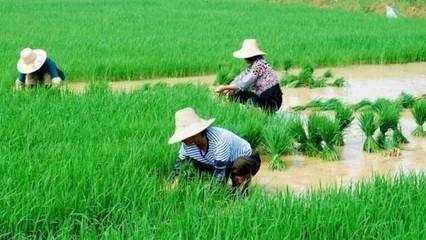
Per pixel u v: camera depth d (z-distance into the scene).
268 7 39.12
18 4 38.72
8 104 11.21
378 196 6.65
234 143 7.67
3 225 6.26
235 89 11.83
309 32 25.88
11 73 15.59
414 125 12.07
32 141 9.01
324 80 16.67
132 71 17.47
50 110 10.70
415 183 7.20
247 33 25.28
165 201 6.86
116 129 9.61
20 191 6.73
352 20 31.75
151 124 9.88
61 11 34.66
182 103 11.59
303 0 43.50
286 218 6.08
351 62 20.28
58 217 6.54
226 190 7.49
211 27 27.52
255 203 6.55
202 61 18.31
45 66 12.07
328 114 12.98
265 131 9.72
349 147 10.57
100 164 7.65
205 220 6.14
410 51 20.97
